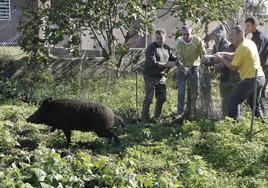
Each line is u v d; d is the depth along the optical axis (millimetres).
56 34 13672
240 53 9133
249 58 9125
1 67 14352
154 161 7914
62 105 8766
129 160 7375
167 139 9133
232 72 10125
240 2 16109
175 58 10859
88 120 8711
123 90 13898
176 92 13992
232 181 7184
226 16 14945
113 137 8844
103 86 14117
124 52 14688
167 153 8328
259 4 17234
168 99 13039
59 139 9172
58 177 6242
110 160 7984
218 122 9500
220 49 10719
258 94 9445
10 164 7410
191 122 10234
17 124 10086
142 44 18297
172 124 10609
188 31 10328
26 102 12992
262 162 7766
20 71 14367
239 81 9781
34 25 13773
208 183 6859
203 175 6961
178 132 9680
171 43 18969
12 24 16328
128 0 13578
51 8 13781
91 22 13852
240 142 8492
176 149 8648
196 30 15195
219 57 9422
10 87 13391
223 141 8383
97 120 8688
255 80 8875
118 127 9867
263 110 10453
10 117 10891
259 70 9250
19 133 9703
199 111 10617
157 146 8680
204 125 9500
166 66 10578
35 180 6156
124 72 15523
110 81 14305
